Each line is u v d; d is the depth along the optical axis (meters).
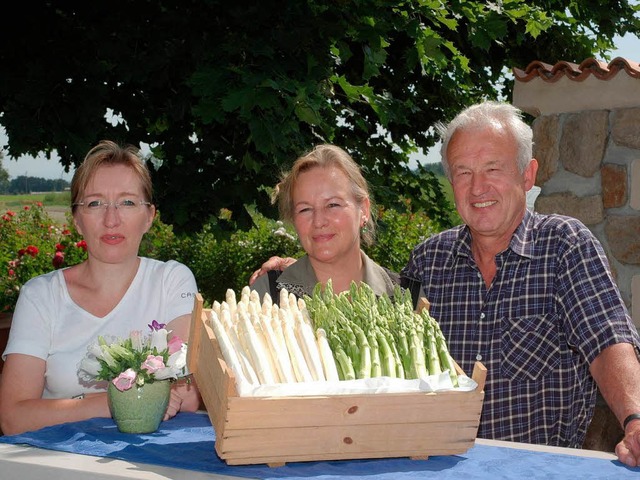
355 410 1.87
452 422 1.94
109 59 5.44
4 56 5.64
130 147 2.88
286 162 5.39
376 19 5.92
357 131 7.92
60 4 5.73
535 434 2.86
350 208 2.84
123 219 2.77
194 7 5.57
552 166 4.93
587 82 4.76
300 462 1.94
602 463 1.97
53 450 2.09
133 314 2.87
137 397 2.23
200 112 4.79
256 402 1.80
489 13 6.55
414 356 1.98
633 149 4.65
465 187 2.86
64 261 9.09
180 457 1.99
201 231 5.93
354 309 2.16
